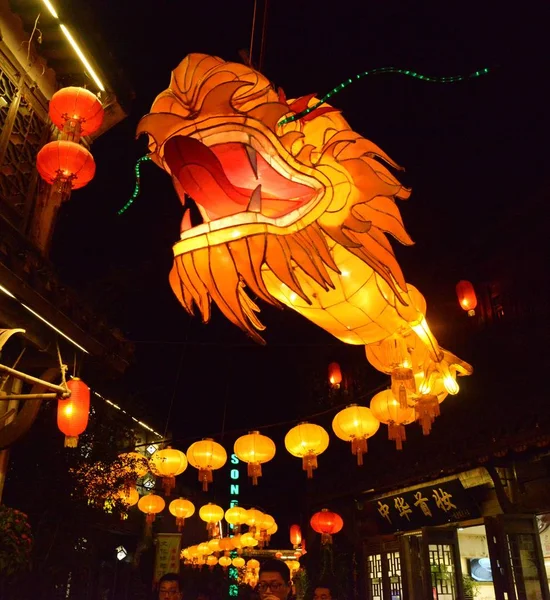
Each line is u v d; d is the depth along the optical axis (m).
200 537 28.72
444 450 12.58
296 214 3.14
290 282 2.92
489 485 12.02
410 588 13.00
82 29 8.79
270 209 3.32
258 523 19.05
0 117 8.16
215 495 30.75
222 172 2.99
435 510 13.20
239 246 2.92
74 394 7.00
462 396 12.81
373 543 15.06
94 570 16.91
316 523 14.57
